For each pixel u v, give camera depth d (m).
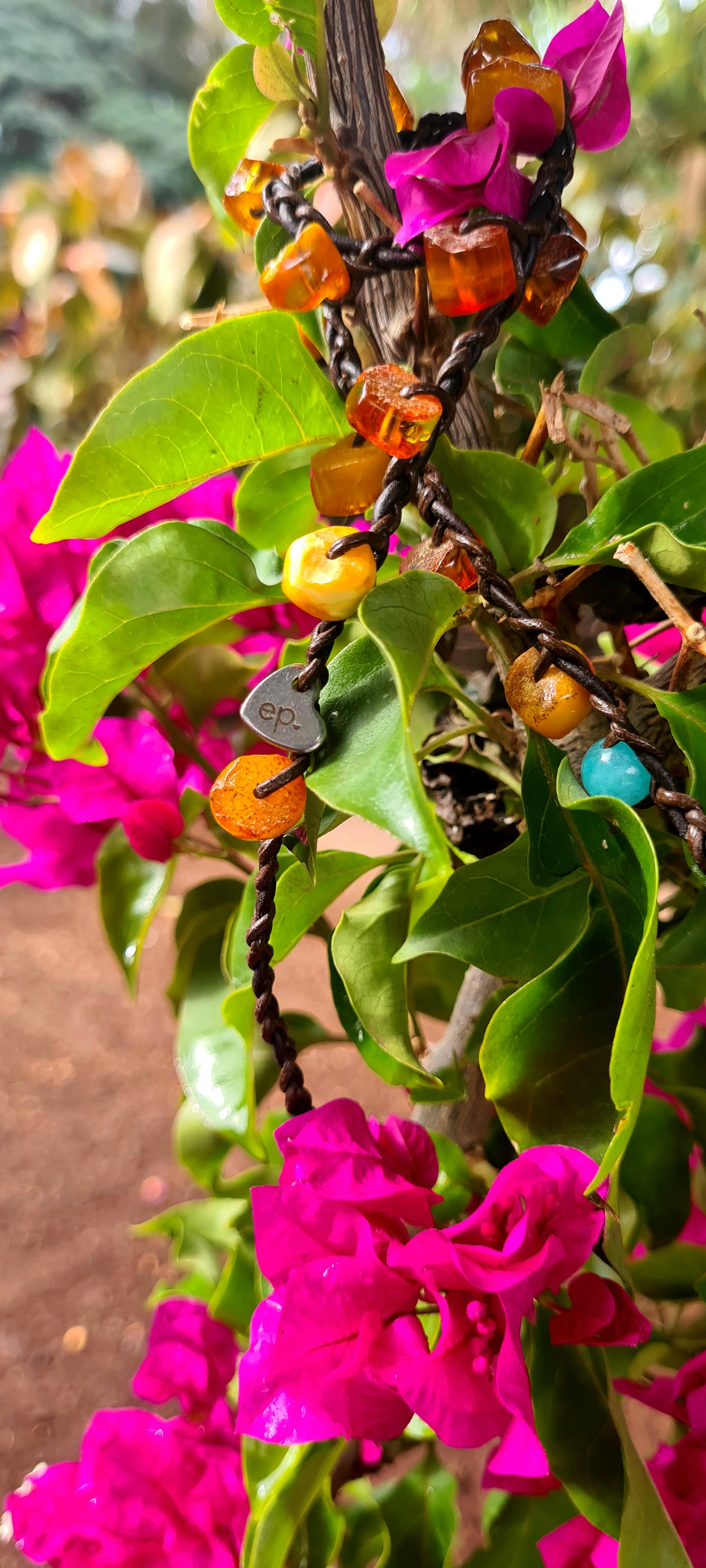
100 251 1.37
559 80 0.21
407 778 0.17
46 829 0.38
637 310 1.08
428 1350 0.22
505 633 0.22
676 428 0.31
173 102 6.00
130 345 1.41
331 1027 1.34
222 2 0.22
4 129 5.47
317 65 0.22
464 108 0.23
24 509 0.34
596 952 0.22
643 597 0.26
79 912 1.85
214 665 0.36
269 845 0.20
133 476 0.23
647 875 0.19
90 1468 0.36
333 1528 0.31
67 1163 1.17
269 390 0.23
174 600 0.26
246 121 0.27
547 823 0.22
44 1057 1.38
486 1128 0.32
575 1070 0.21
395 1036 0.25
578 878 0.22
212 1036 0.32
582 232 0.23
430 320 0.24
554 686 0.20
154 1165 1.17
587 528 0.22
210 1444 0.36
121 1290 0.99
